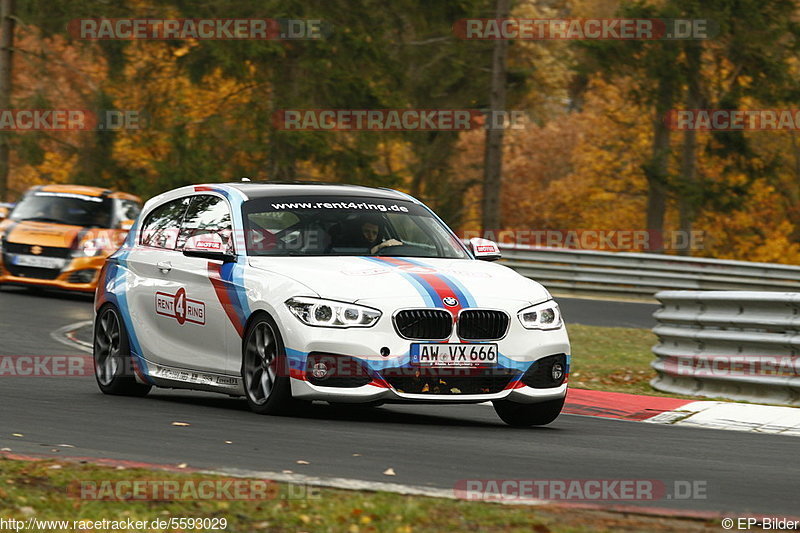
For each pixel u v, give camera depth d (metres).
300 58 109.00
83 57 116.69
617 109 142.88
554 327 26.62
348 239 28.20
